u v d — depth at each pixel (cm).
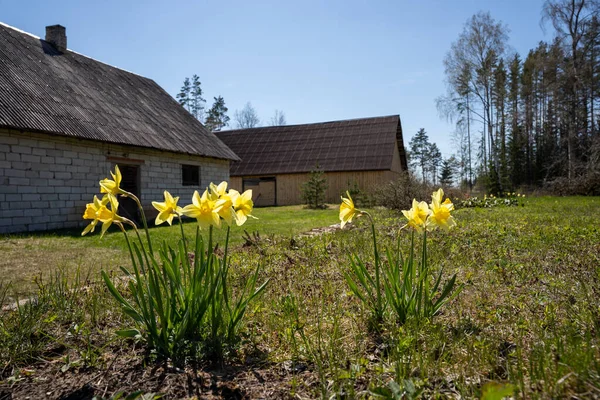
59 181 1048
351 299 336
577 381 160
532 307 290
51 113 1030
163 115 1588
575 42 2347
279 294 353
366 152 2503
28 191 974
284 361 217
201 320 238
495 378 183
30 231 972
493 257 491
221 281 235
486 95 2834
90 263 566
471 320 270
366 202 2067
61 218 1052
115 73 1656
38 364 220
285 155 2711
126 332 223
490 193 2530
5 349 227
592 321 229
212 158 1652
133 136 1235
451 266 453
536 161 3569
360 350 227
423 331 238
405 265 268
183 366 213
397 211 1334
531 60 3466
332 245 620
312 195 2080
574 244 557
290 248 617
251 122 5647
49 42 1466
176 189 1459
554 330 220
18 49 1234
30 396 187
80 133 1045
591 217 973
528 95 3572
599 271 381
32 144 985
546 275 393
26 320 266
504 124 3375
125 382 198
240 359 223
